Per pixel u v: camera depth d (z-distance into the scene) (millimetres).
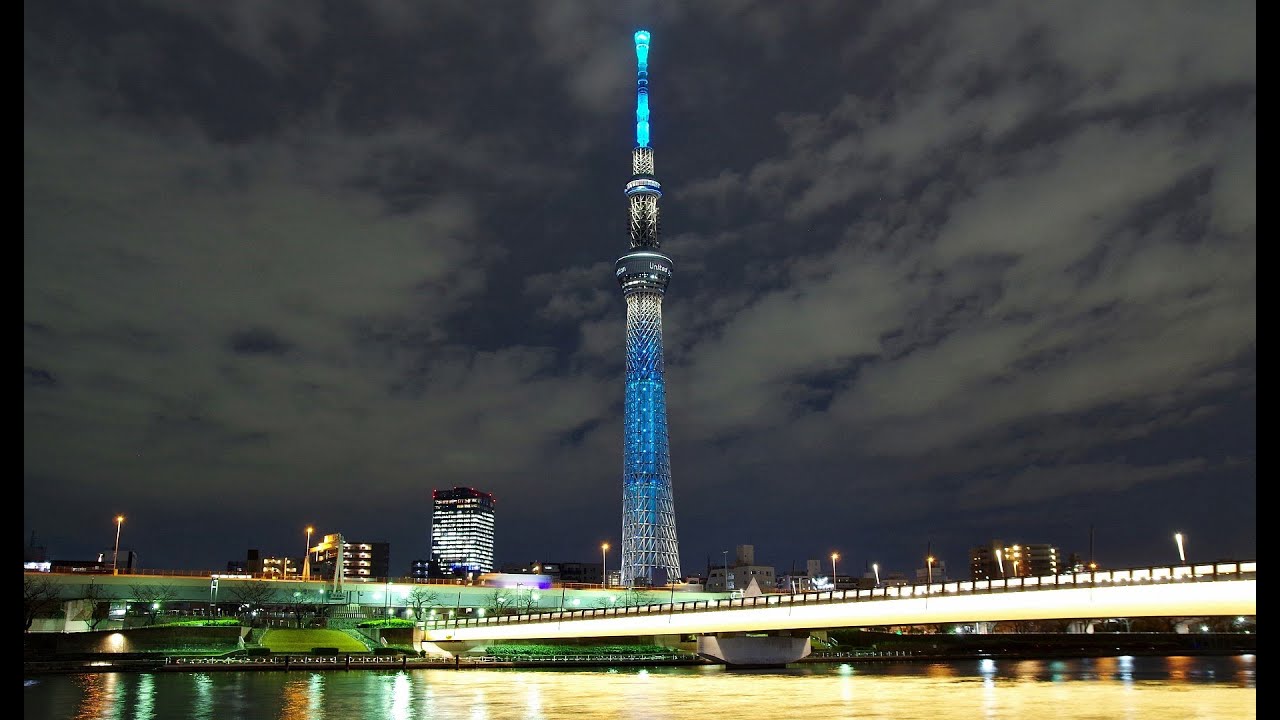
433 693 117125
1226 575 92000
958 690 119562
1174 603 95500
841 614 130125
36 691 115500
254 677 143750
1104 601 101312
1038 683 130625
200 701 104875
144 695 111188
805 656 195750
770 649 177500
